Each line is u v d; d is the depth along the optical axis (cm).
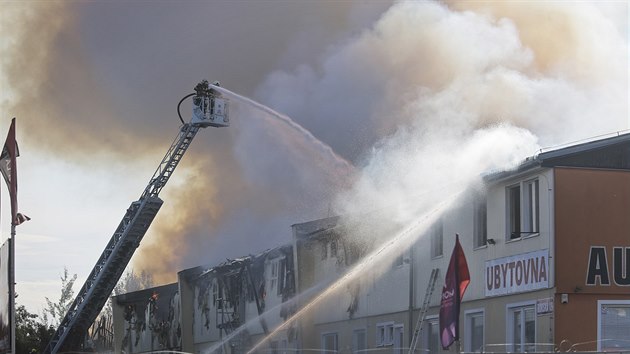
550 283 2981
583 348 2941
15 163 2930
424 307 3503
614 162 3080
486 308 3325
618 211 3055
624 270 3025
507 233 3234
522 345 2833
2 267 2866
